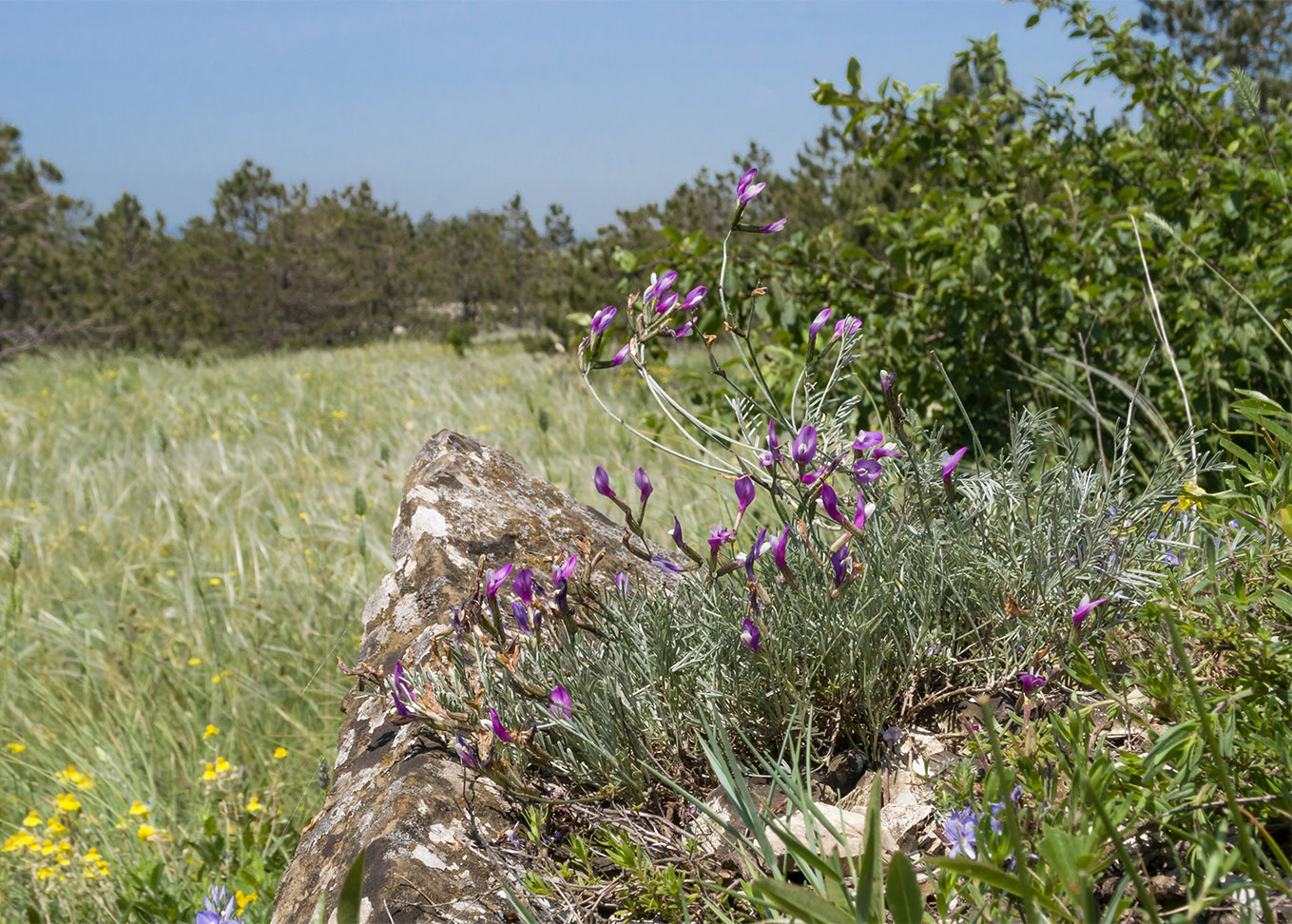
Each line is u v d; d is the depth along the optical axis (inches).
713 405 182.5
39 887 103.2
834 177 992.2
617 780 59.1
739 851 51.1
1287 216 155.7
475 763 59.5
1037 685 54.3
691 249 187.0
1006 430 163.9
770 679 60.3
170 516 230.5
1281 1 1070.4
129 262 1128.2
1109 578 61.4
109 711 145.7
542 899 53.0
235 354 977.5
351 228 1194.6
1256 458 62.2
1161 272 167.8
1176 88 176.9
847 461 65.5
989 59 182.7
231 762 133.0
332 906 55.2
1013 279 173.2
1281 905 40.5
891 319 179.5
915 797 54.8
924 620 61.8
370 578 181.9
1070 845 36.7
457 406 358.0
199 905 96.3
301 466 286.4
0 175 930.7
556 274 808.9
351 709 82.6
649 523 149.6
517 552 94.7
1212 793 43.3
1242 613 52.6
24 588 192.2
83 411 397.1
